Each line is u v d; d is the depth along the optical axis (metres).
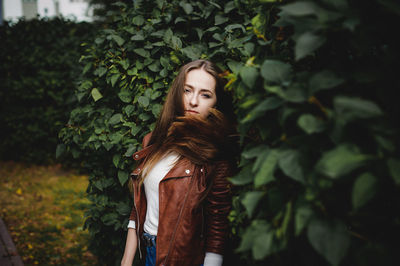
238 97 1.03
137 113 2.02
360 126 0.70
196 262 1.38
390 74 0.72
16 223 4.17
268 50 1.11
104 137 2.08
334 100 0.69
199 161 1.38
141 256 1.60
